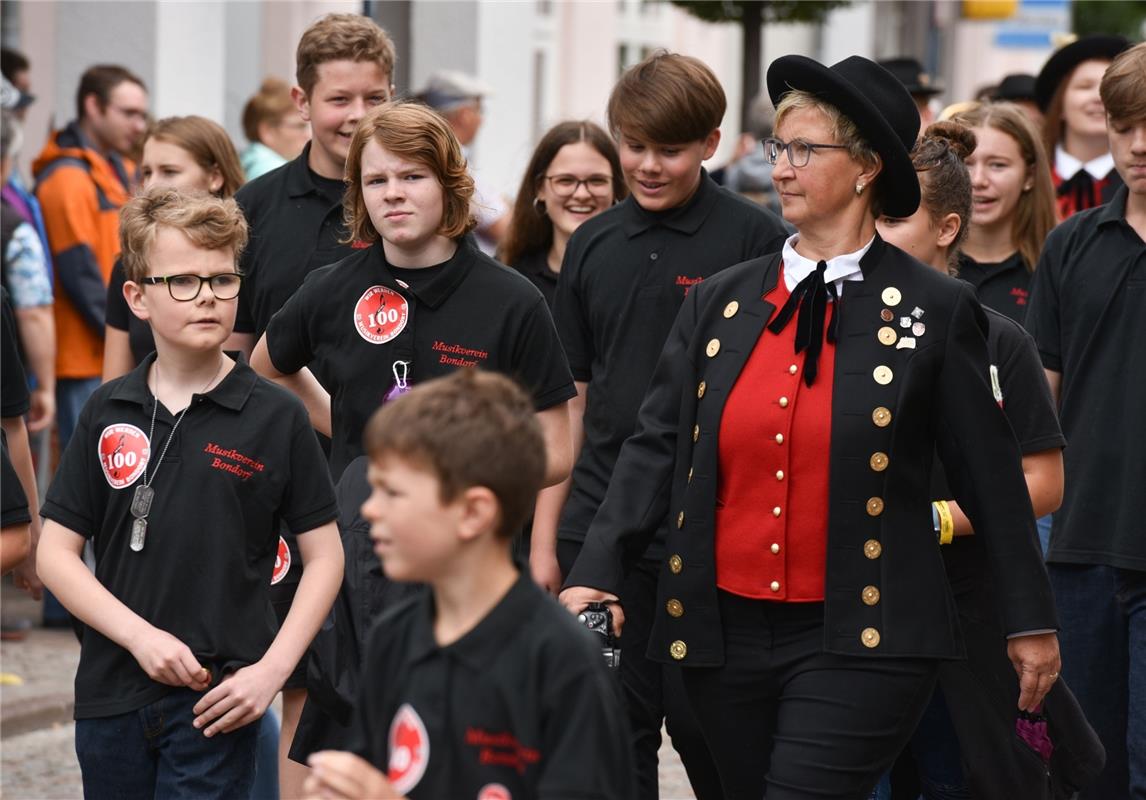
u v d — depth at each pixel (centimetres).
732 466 811
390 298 941
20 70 1998
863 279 809
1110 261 1063
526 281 959
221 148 1401
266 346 982
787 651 802
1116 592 1048
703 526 816
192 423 867
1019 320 1262
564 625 599
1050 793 921
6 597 1900
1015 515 799
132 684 854
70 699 1512
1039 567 802
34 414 1666
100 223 1758
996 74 6662
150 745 857
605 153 1298
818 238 820
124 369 1330
